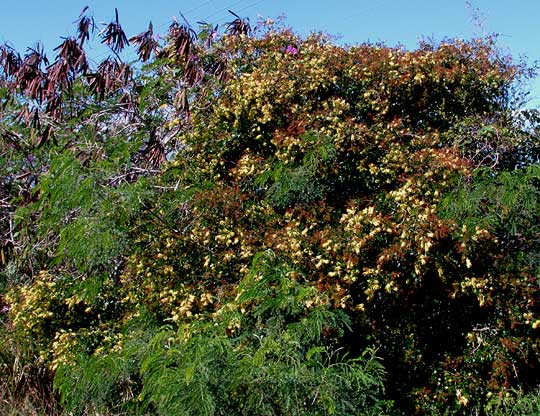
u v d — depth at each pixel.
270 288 4.09
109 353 4.56
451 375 4.56
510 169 5.18
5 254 6.05
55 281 5.31
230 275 4.74
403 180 4.59
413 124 5.31
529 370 4.64
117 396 4.57
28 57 5.80
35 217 5.98
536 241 4.64
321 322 3.85
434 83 5.20
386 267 4.36
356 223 4.30
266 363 3.58
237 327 4.14
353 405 3.60
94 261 4.60
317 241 4.41
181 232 4.81
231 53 5.57
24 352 5.19
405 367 4.56
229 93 5.21
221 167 5.16
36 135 5.94
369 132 4.74
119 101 5.99
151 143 5.38
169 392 3.45
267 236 4.57
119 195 4.57
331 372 3.58
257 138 4.98
